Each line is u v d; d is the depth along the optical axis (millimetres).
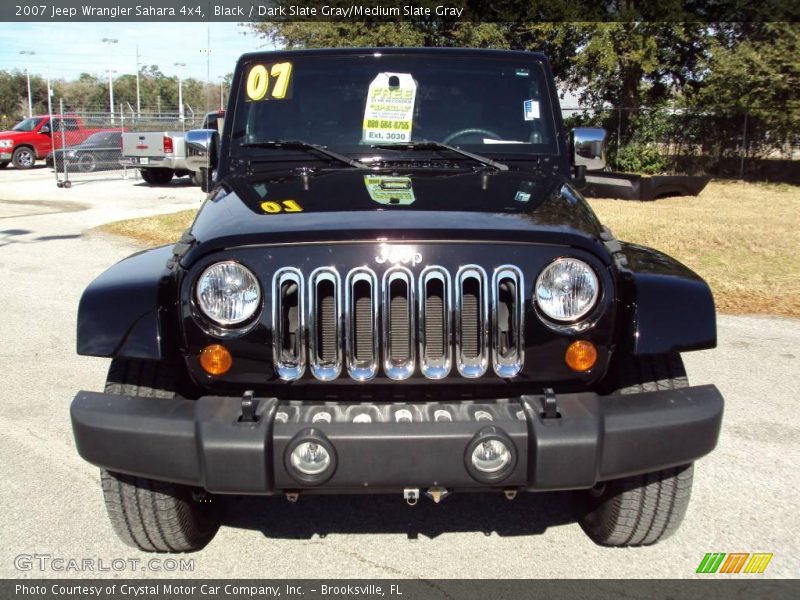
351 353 2457
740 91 17781
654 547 3053
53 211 13852
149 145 18609
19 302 7102
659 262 2875
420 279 2445
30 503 3404
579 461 2338
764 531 3158
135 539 2920
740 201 14664
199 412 2402
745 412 4449
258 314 2449
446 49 3760
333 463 2303
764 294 7172
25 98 78062
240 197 3000
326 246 2457
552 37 18953
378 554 3029
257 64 3725
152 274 2686
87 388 4906
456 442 2307
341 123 3623
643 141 21234
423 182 3137
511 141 3629
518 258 2469
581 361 2496
